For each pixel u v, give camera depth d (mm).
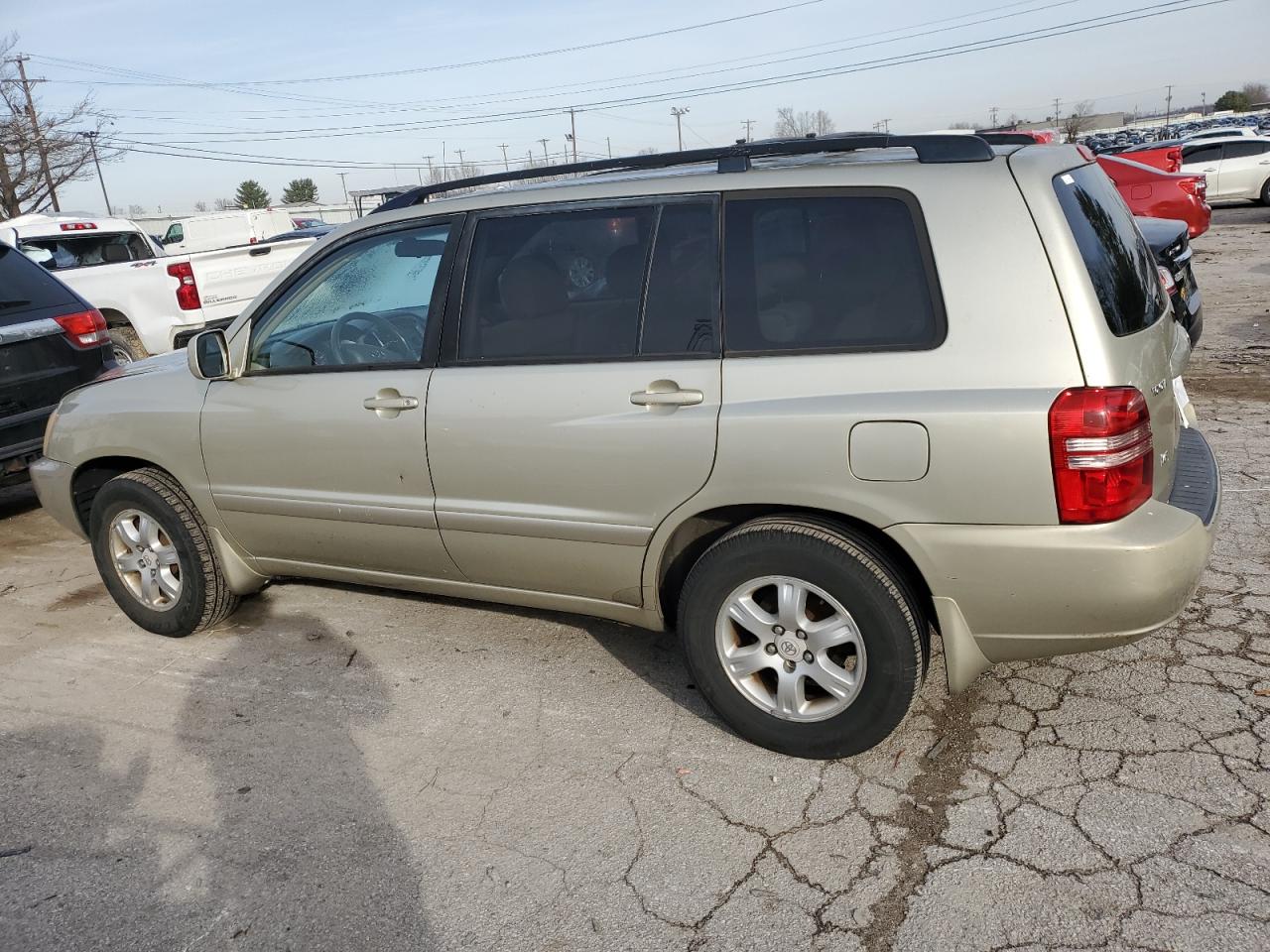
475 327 3430
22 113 39344
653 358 3094
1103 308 2654
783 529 2936
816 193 2938
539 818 2945
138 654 4234
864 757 3123
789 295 2934
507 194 3439
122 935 2584
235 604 4395
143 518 4254
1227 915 2365
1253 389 7105
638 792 3035
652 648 3979
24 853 2932
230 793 3170
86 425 4328
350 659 4039
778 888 2588
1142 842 2637
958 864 2617
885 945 2367
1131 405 2590
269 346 3943
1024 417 2582
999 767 3018
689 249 3084
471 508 3461
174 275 9453
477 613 4395
